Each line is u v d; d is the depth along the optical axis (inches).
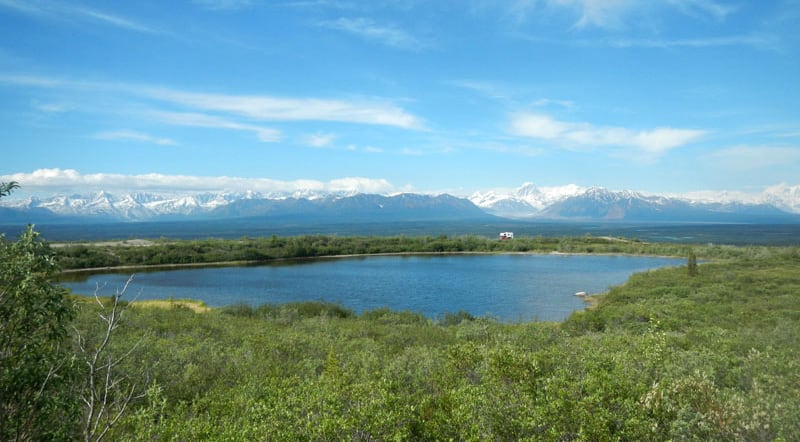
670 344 712.4
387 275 3742.6
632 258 5022.1
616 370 472.7
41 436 306.2
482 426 367.9
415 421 396.8
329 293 2871.6
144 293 2847.0
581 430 346.0
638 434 355.6
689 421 363.9
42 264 308.5
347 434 362.3
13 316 299.3
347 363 649.6
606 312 1502.2
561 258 5118.1
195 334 971.3
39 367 300.8
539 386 452.1
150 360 639.1
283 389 510.9
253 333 1054.4
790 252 3440.0
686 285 2311.8
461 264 4559.5
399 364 618.2
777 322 1139.3
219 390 554.9
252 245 5152.6
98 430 391.2
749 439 345.4
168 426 402.0
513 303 2534.5
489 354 578.9
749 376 495.8
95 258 4133.9
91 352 612.7
